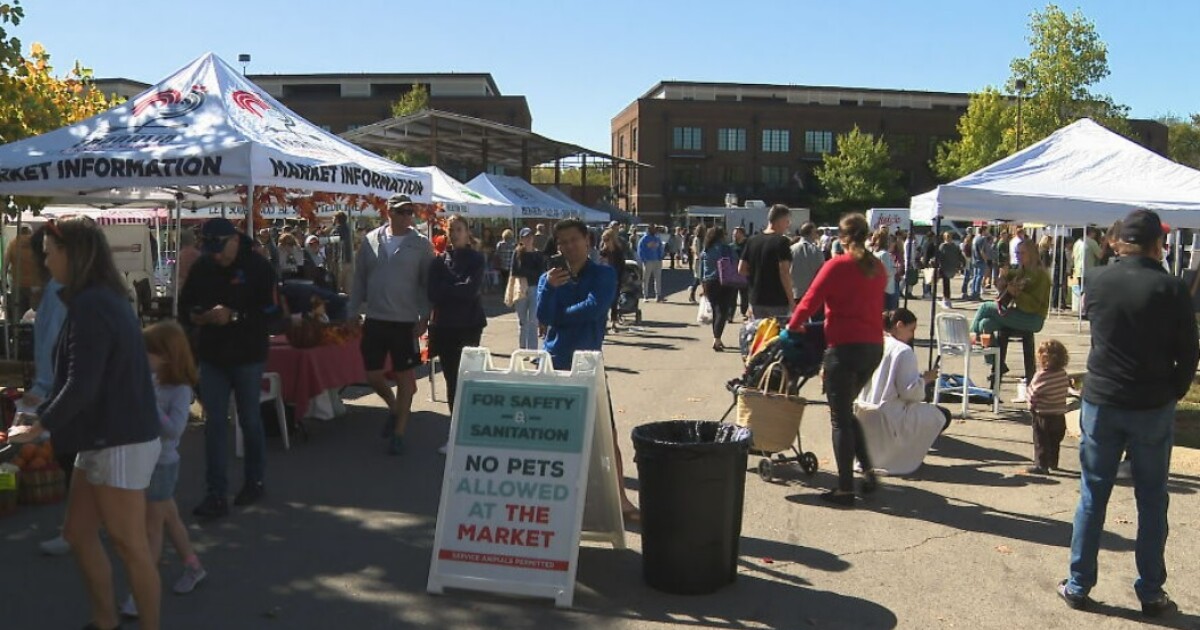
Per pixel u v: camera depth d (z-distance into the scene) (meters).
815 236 11.29
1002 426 8.95
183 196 12.71
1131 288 4.47
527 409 4.98
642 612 4.67
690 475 4.75
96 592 4.09
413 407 9.58
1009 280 9.77
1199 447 8.10
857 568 5.28
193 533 5.76
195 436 8.30
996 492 6.79
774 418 6.82
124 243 15.87
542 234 23.03
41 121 11.83
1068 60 40.41
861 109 79.12
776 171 79.12
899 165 79.94
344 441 8.16
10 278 12.27
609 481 5.30
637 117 77.81
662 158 77.62
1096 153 9.84
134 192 12.30
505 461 4.93
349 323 8.80
